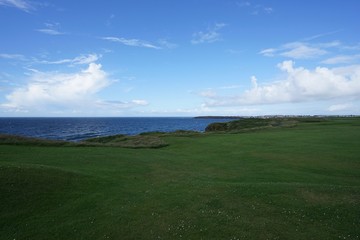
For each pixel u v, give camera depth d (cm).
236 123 10675
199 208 1812
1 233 1532
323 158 3472
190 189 2170
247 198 1980
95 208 1809
